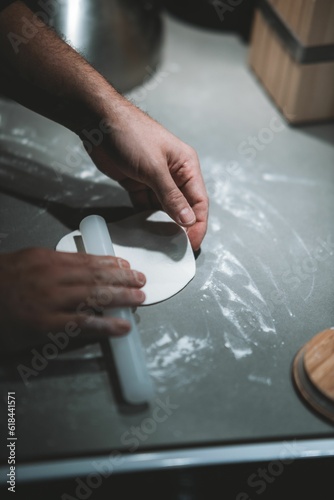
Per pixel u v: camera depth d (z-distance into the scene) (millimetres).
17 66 836
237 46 1209
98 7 984
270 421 645
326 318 748
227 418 645
